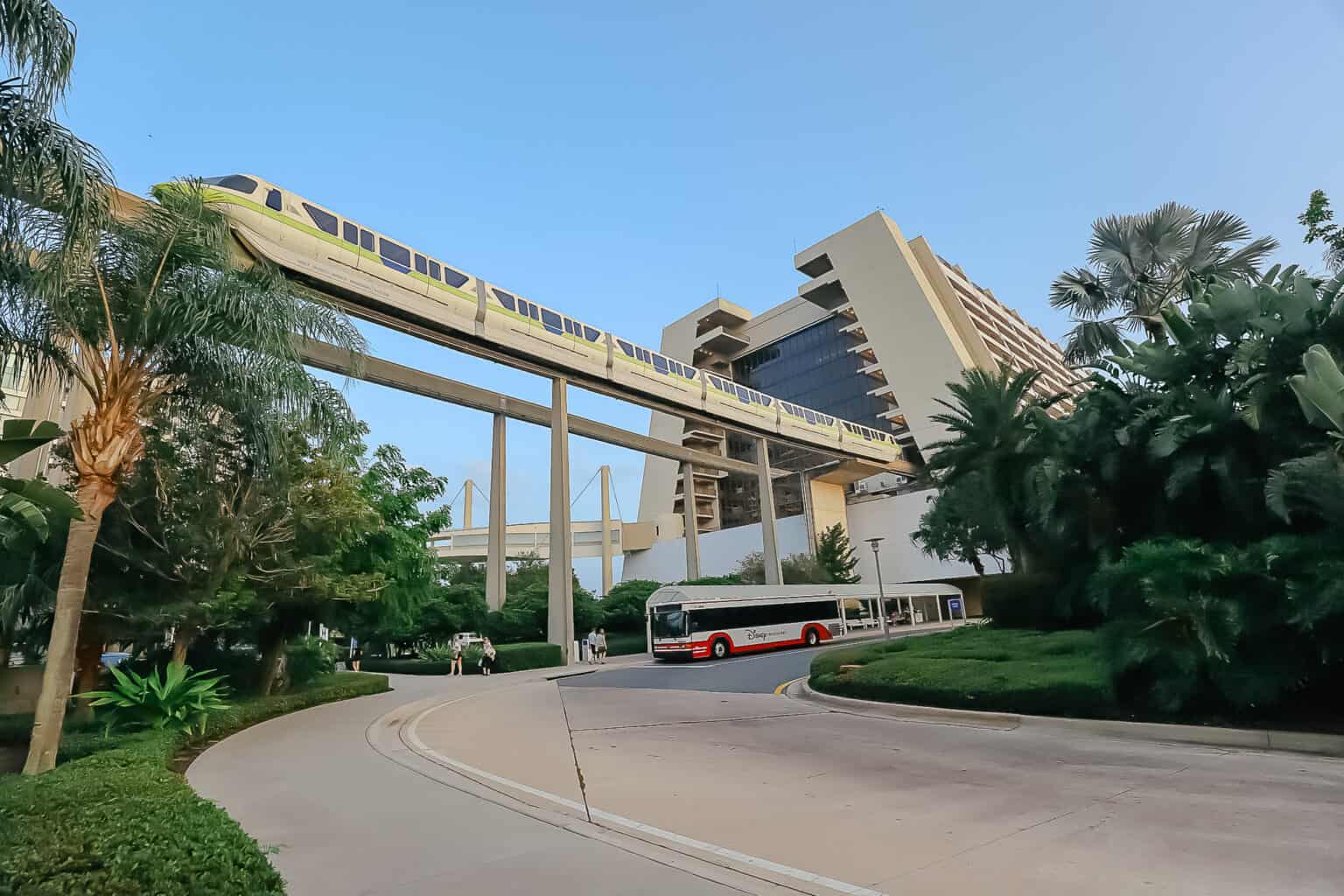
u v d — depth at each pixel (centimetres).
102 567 1223
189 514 1226
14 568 1203
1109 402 1702
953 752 909
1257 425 1234
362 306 2903
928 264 8006
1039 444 1919
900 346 7262
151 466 1196
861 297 7675
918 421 6975
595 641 3672
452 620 3766
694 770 841
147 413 1051
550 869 488
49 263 842
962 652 1583
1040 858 497
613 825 606
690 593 3097
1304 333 1226
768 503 5509
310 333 1152
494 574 3919
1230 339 1406
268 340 1038
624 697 1739
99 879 369
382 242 2969
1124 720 1020
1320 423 1055
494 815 641
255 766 889
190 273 1009
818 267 8438
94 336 954
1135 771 768
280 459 1269
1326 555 899
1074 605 1895
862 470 6719
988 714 1144
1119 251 2114
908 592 4794
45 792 525
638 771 841
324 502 1449
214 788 762
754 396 5381
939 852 518
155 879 370
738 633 3177
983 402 2109
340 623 1933
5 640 1374
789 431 5650
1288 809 598
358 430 1553
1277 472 1088
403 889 449
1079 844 527
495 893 442
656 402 4497
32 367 950
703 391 4838
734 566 6906
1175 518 1558
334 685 1842
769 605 3353
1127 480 1681
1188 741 924
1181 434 1393
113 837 420
